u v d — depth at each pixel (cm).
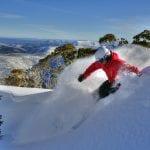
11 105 1037
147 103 581
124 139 522
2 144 717
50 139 670
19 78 3453
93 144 550
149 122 531
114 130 557
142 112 565
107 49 645
